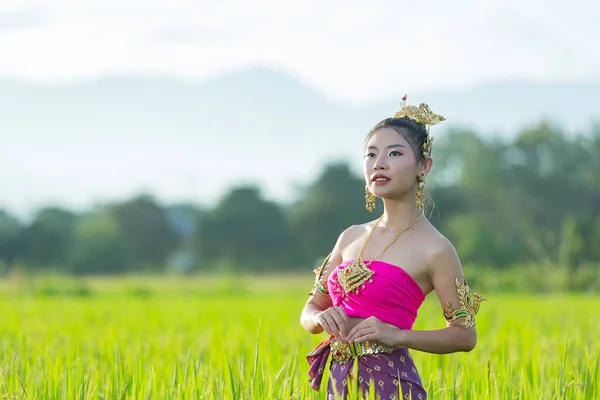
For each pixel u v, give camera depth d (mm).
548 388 8656
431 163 6340
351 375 6059
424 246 6062
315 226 123000
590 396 8320
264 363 9477
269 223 127188
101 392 8859
